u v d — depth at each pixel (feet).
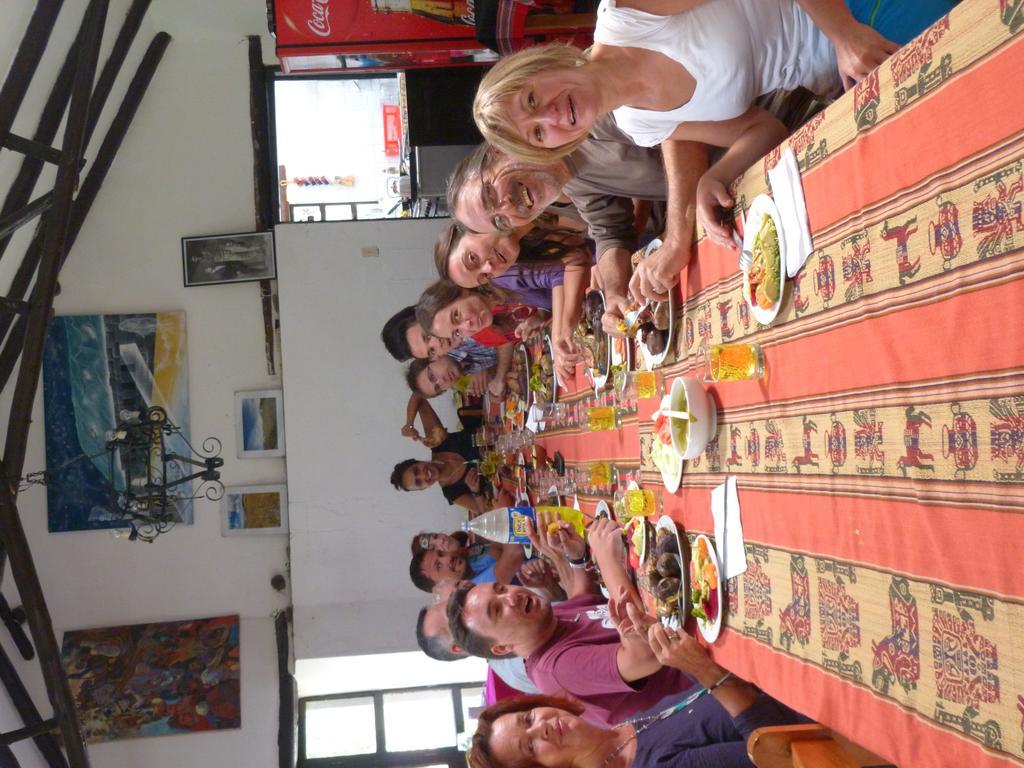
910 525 3.42
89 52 14.25
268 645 19.13
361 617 19.10
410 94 15.40
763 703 5.88
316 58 14.28
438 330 11.13
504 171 6.97
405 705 19.74
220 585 19.33
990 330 2.96
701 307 6.01
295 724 18.95
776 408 4.72
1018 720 2.80
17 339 17.67
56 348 19.26
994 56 2.93
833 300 4.08
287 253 19.71
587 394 9.31
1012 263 2.85
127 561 19.19
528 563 12.07
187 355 19.67
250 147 20.20
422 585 14.35
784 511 4.61
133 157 19.90
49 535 19.02
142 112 19.98
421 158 15.29
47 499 18.99
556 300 10.02
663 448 6.58
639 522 7.14
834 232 4.07
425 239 19.94
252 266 19.70
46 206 14.56
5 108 13.91
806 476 4.35
